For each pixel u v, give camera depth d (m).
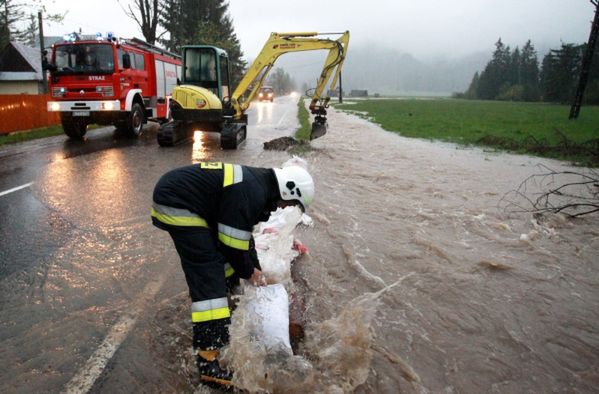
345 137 15.72
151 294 3.59
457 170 9.54
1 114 13.63
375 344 3.01
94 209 5.91
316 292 3.70
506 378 2.74
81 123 13.63
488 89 103.44
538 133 17.59
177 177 2.59
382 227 5.49
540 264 4.48
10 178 7.79
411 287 3.88
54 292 3.62
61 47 12.68
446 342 3.08
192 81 14.38
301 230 5.26
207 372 2.49
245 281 3.10
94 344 2.92
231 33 53.12
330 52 13.16
